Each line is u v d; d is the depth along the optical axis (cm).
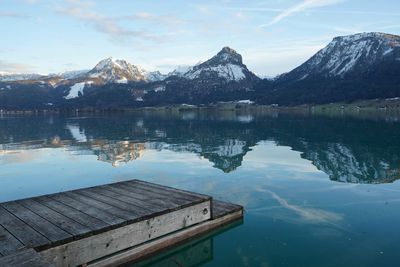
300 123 9250
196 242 1398
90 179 2656
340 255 1250
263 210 1769
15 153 4172
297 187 2245
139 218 1240
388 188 2197
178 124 9638
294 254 1263
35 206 1427
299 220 1611
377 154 3625
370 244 1337
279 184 2333
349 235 1427
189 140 5300
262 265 1188
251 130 7144
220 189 2217
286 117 13338
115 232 1180
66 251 1077
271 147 4309
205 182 2428
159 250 1298
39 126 9688
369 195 2039
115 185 1752
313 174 2652
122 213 1296
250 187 2258
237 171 2803
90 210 1351
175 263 1249
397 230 1470
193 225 1425
